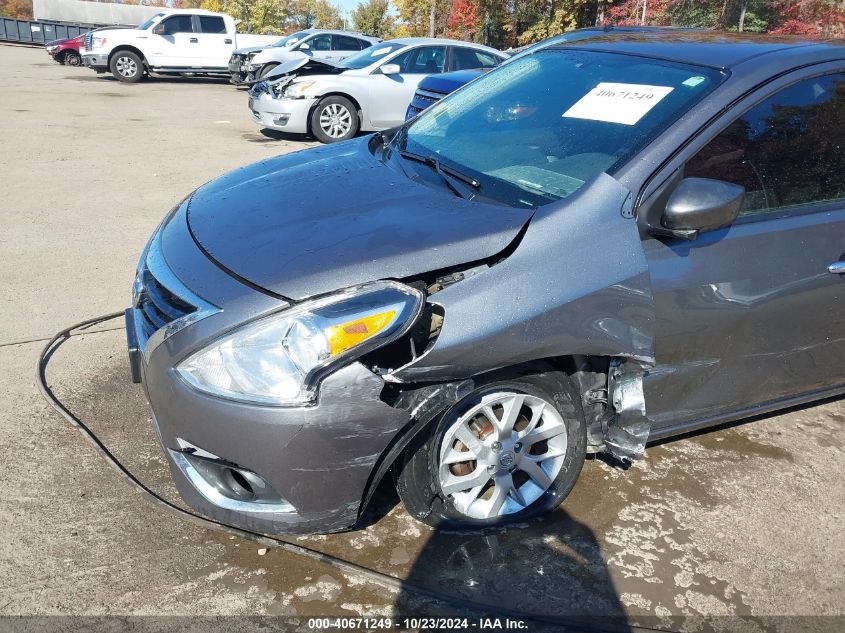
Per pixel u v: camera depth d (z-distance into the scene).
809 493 3.00
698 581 2.50
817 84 2.90
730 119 2.66
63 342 3.92
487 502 2.60
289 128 10.27
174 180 7.54
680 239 2.52
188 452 2.27
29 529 2.53
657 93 2.81
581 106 2.99
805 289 2.82
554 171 2.72
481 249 2.30
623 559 2.56
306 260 2.25
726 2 17.42
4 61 21.91
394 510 2.73
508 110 3.24
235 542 2.54
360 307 2.12
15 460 2.90
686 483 3.01
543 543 2.61
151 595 2.29
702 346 2.71
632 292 2.43
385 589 2.36
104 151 8.80
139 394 3.46
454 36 32.41
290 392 2.09
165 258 2.55
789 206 2.80
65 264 5.01
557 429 2.60
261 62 16.02
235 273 2.29
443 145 3.20
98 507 2.66
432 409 2.24
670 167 2.53
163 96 15.16
